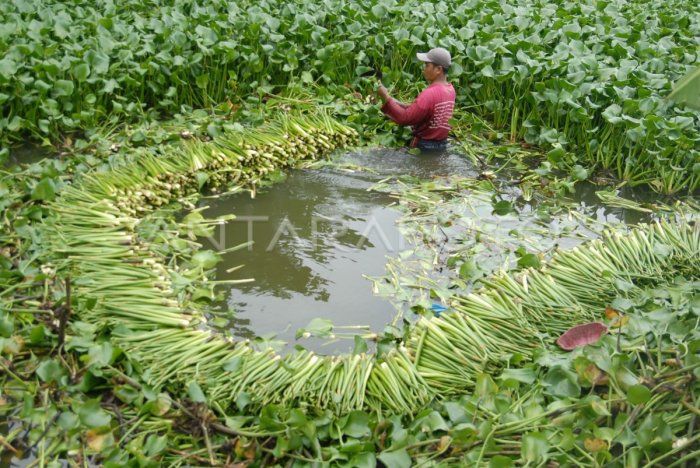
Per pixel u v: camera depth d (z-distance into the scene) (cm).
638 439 323
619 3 1051
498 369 400
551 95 691
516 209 608
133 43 714
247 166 647
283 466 338
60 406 354
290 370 384
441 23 838
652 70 746
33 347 392
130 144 627
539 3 973
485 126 760
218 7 840
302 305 473
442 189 633
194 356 394
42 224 488
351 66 809
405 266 519
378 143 718
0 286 426
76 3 817
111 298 434
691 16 1002
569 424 345
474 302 453
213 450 340
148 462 321
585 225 590
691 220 597
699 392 352
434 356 407
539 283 475
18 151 622
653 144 652
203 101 741
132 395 362
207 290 469
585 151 703
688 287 462
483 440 337
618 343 377
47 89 621
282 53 771
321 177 653
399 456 329
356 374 390
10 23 687
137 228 527
